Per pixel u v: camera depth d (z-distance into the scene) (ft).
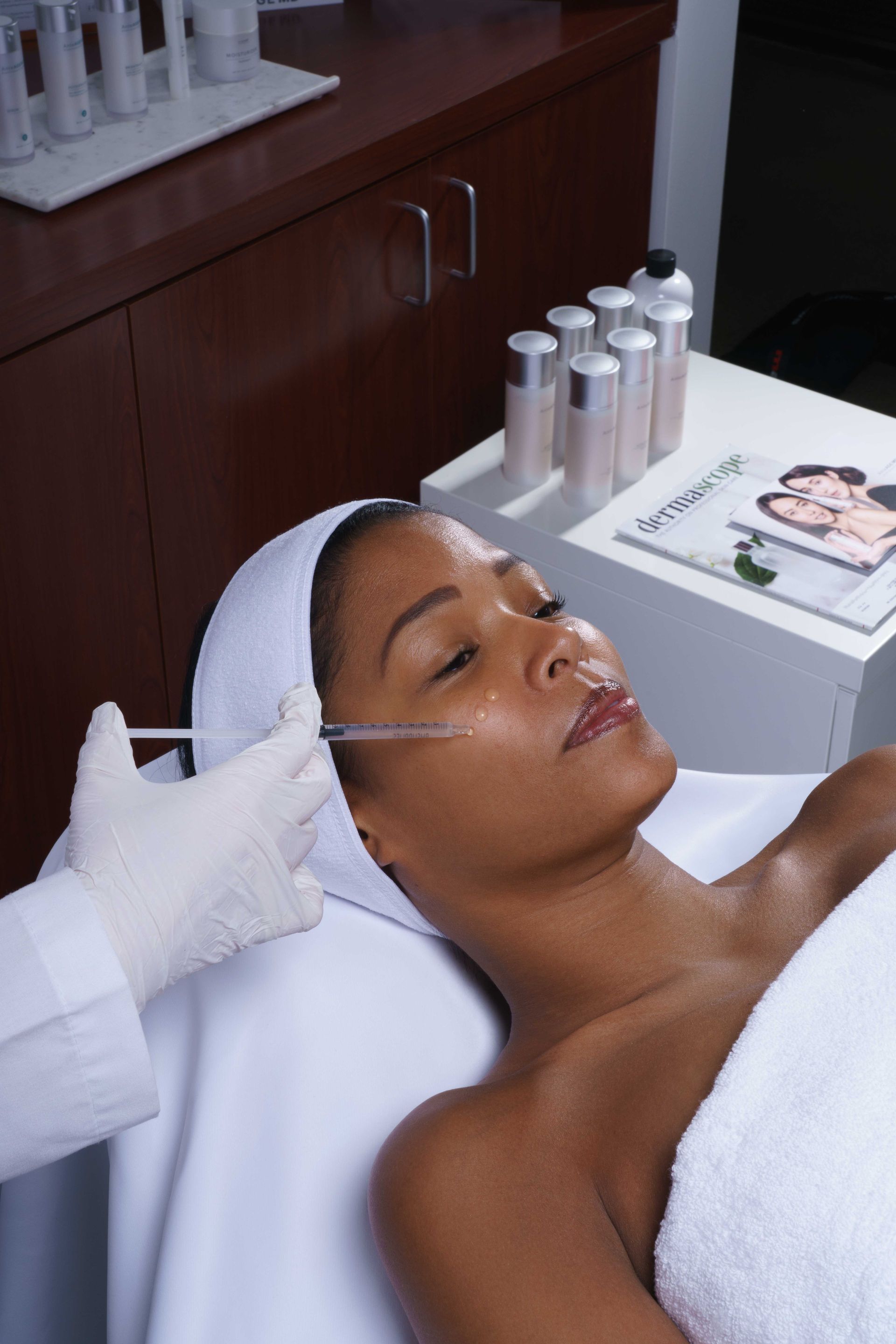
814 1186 2.61
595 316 5.91
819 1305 2.52
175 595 5.68
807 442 5.95
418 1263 2.73
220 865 2.86
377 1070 3.35
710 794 4.37
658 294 6.02
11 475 4.75
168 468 5.35
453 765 3.22
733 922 3.44
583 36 6.48
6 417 4.63
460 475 5.90
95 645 5.41
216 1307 2.92
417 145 5.70
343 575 3.42
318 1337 2.92
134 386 5.04
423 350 6.40
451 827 3.27
